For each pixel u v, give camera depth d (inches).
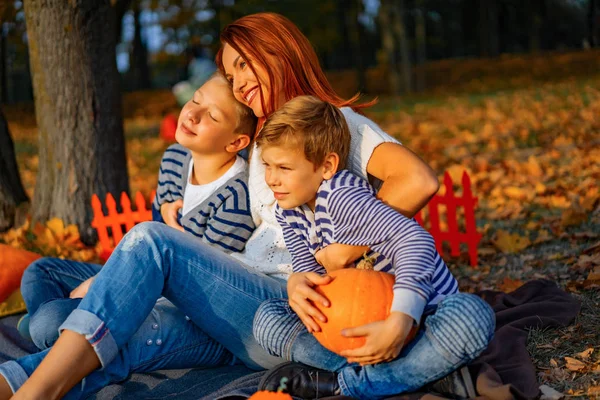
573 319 129.2
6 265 161.2
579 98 580.4
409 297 87.2
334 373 100.3
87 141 232.8
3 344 141.0
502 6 1690.5
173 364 113.3
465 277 180.1
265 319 102.9
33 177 416.5
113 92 238.4
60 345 93.0
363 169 103.9
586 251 174.9
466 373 92.9
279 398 96.1
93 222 204.4
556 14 1801.2
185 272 104.1
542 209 232.7
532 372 102.4
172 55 881.5
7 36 671.1
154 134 623.5
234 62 115.3
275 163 98.2
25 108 1071.0
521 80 1011.3
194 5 818.2
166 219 133.3
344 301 92.4
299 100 100.0
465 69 1261.1
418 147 416.8
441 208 250.4
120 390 113.1
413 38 1526.8
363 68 1077.8
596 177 260.1
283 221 107.5
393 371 93.6
